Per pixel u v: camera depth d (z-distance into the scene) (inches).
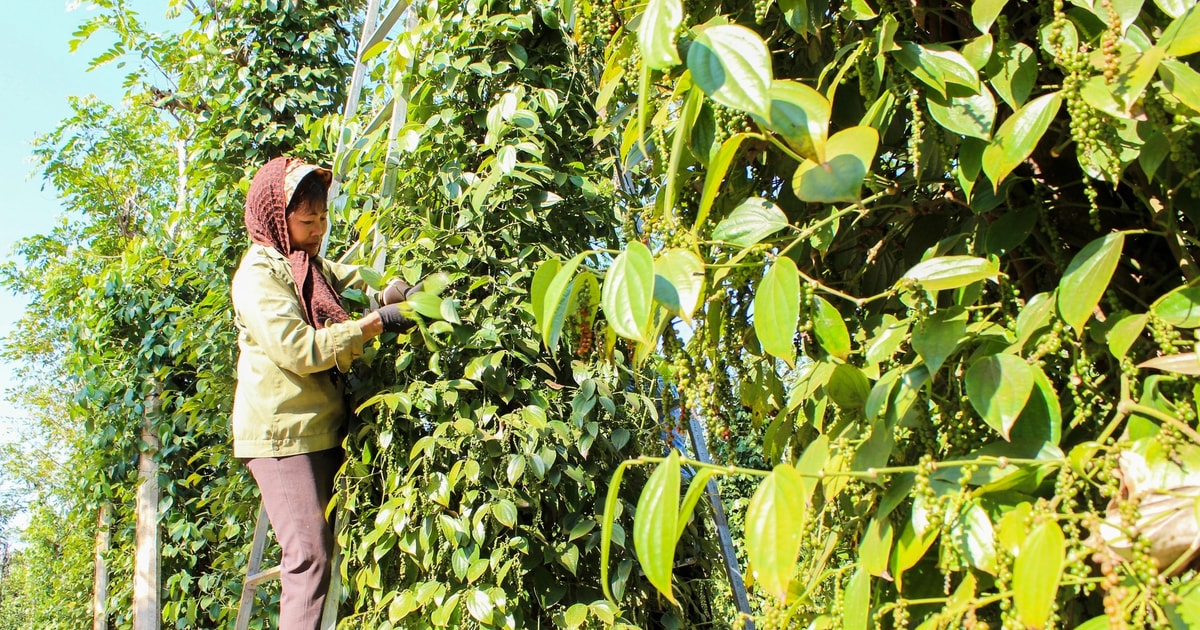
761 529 29.7
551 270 40.3
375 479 86.0
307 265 87.7
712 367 44.3
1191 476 28.3
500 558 74.8
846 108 44.4
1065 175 40.7
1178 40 31.6
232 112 178.7
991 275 34.6
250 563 113.0
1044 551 27.4
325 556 84.1
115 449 203.0
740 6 46.6
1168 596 26.1
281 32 179.0
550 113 87.0
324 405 86.0
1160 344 32.1
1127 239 40.1
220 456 175.5
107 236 407.5
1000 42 36.9
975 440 36.0
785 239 43.3
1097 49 33.2
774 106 33.8
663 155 48.5
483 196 81.1
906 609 35.9
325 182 93.7
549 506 81.2
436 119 88.3
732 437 46.1
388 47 100.6
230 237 177.5
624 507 80.4
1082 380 35.2
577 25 55.8
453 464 79.7
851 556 43.5
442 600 74.5
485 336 81.0
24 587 592.1
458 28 92.9
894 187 43.4
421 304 79.6
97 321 208.7
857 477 36.4
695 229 37.8
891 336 39.5
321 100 180.1
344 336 80.5
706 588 89.3
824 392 43.4
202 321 181.3
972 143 37.2
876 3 41.4
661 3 32.8
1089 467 30.6
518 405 83.4
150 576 195.3
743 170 48.4
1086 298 32.7
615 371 81.1
